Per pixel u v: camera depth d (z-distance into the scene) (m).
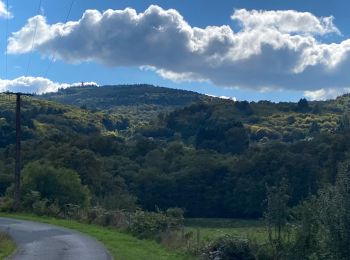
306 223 19.11
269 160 82.81
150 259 22.59
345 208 16.08
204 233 28.86
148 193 85.75
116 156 91.50
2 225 38.12
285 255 20.31
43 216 46.78
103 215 40.81
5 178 69.31
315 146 79.81
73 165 71.44
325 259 16.88
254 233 24.80
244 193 83.81
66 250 24.97
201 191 87.06
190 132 165.62
